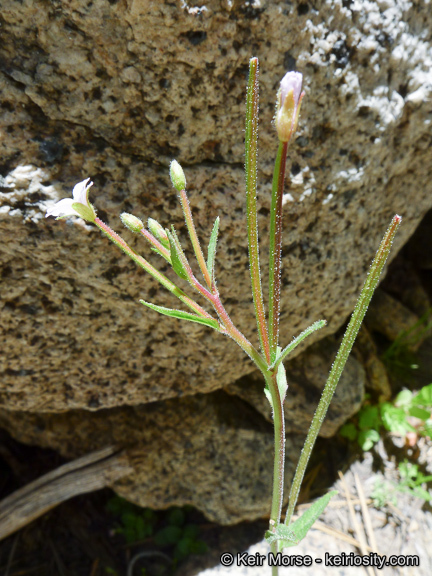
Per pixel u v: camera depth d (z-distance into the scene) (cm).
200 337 13
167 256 8
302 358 18
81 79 10
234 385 18
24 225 10
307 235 13
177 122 11
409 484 19
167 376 14
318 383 18
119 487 18
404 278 25
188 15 9
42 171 10
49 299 12
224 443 18
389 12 12
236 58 10
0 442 20
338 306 15
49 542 19
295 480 9
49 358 13
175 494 18
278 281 8
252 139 7
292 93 6
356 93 12
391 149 14
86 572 18
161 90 10
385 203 15
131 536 19
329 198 13
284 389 9
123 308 12
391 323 24
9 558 18
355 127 12
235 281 12
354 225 14
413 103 13
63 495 17
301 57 11
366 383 21
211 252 8
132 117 10
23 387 13
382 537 18
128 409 17
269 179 12
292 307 14
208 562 18
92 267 11
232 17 10
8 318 12
